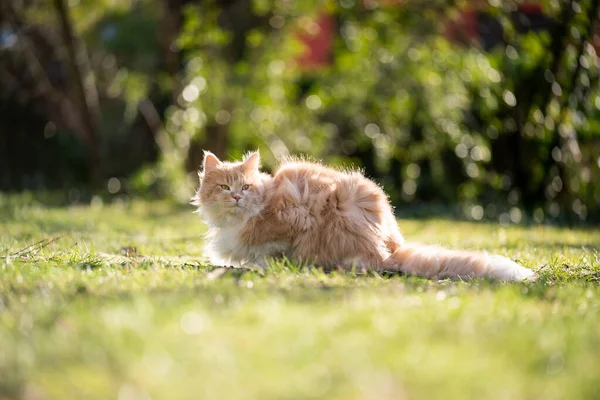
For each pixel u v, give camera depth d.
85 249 8.40
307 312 4.75
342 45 18.92
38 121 23.69
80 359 3.87
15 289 5.67
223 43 18.47
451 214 17.36
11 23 21.45
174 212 16.89
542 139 15.52
